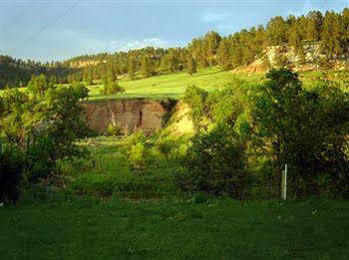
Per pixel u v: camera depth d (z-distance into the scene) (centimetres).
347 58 17775
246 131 3119
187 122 11950
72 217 1983
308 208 2039
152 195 4169
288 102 2853
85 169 6938
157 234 1602
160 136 12481
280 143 2873
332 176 2661
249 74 19175
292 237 1520
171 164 6838
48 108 5391
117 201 2684
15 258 1323
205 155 3531
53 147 4416
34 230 1712
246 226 1691
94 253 1377
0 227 1766
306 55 18288
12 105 5466
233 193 3356
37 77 5547
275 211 1988
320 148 2767
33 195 3231
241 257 1305
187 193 3569
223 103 4888
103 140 11519
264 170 2964
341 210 1997
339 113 2800
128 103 13950
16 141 5462
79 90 5516
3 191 2686
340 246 1405
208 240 1495
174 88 18362
